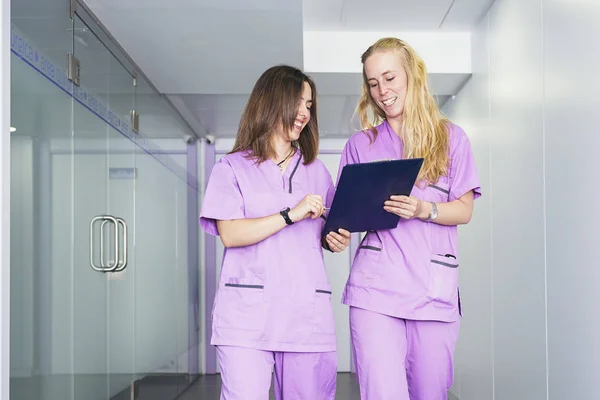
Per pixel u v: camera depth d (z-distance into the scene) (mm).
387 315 2123
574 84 2660
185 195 5266
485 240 4113
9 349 2146
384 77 2133
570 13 2701
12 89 2232
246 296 2035
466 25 4312
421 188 2150
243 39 3701
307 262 2082
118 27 3400
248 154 2131
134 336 3721
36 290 2377
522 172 3346
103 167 3197
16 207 2229
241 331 2018
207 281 5980
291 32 3609
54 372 2541
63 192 2662
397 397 2090
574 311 2682
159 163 4391
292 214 2002
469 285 4570
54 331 2549
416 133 2131
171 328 4750
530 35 3211
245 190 2086
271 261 2047
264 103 2100
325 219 2213
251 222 2021
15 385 2207
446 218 2100
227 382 2018
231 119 5246
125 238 3355
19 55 2303
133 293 3721
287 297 2039
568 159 2732
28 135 2344
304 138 2184
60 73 2680
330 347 2105
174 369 4840
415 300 2104
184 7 3256
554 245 2900
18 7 2305
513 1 3486
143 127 3996
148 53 3791
